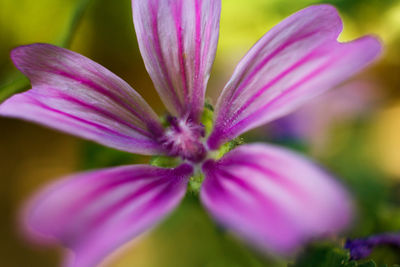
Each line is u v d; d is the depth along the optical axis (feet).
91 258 0.39
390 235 0.50
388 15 0.75
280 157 0.41
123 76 1.21
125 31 1.19
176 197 0.43
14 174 1.11
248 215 0.39
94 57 1.22
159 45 0.46
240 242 0.57
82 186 0.40
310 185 0.39
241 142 0.47
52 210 0.39
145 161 0.59
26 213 0.39
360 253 0.48
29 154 1.15
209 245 0.68
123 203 0.41
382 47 0.40
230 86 0.45
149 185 0.43
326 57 0.42
